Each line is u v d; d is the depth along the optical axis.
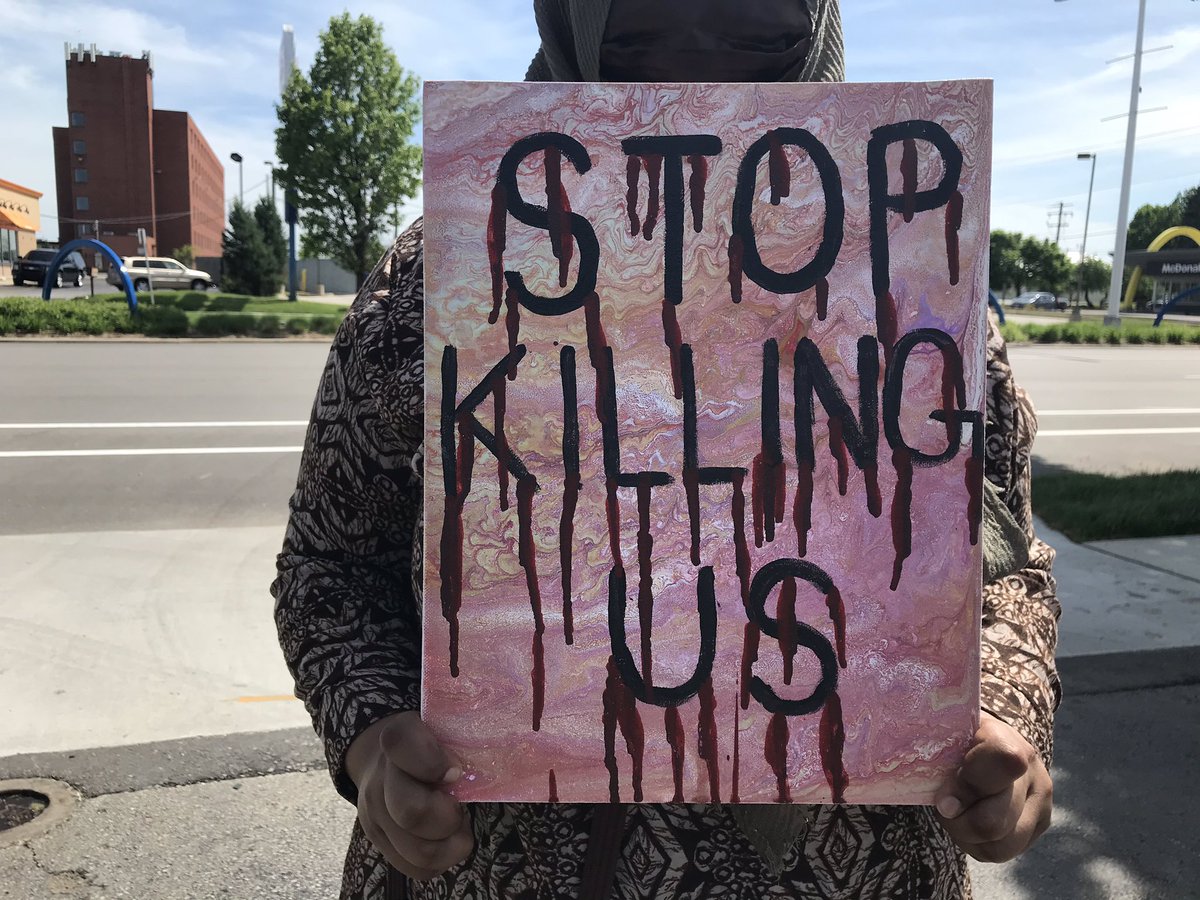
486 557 0.72
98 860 2.20
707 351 0.72
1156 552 4.64
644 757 0.73
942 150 0.71
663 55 0.86
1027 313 49.34
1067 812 2.47
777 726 0.73
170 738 2.69
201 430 7.58
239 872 2.18
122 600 3.71
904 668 0.72
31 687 2.96
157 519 4.98
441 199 0.71
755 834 0.76
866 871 0.79
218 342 17.08
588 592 0.72
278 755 2.63
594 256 0.72
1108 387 12.42
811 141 0.72
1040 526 5.08
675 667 0.73
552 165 0.71
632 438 0.72
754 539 0.72
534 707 0.73
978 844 0.72
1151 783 2.60
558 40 0.93
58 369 11.68
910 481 0.72
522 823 0.80
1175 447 8.10
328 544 0.90
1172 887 2.20
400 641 0.86
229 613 3.59
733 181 0.72
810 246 0.72
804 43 0.88
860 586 0.73
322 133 30.66
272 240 38.69
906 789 0.73
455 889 0.84
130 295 18.50
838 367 0.72
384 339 0.85
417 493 0.88
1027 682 0.78
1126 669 3.28
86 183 57.25
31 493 5.47
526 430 0.72
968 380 0.72
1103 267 71.69
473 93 0.71
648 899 0.77
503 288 0.71
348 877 0.94
